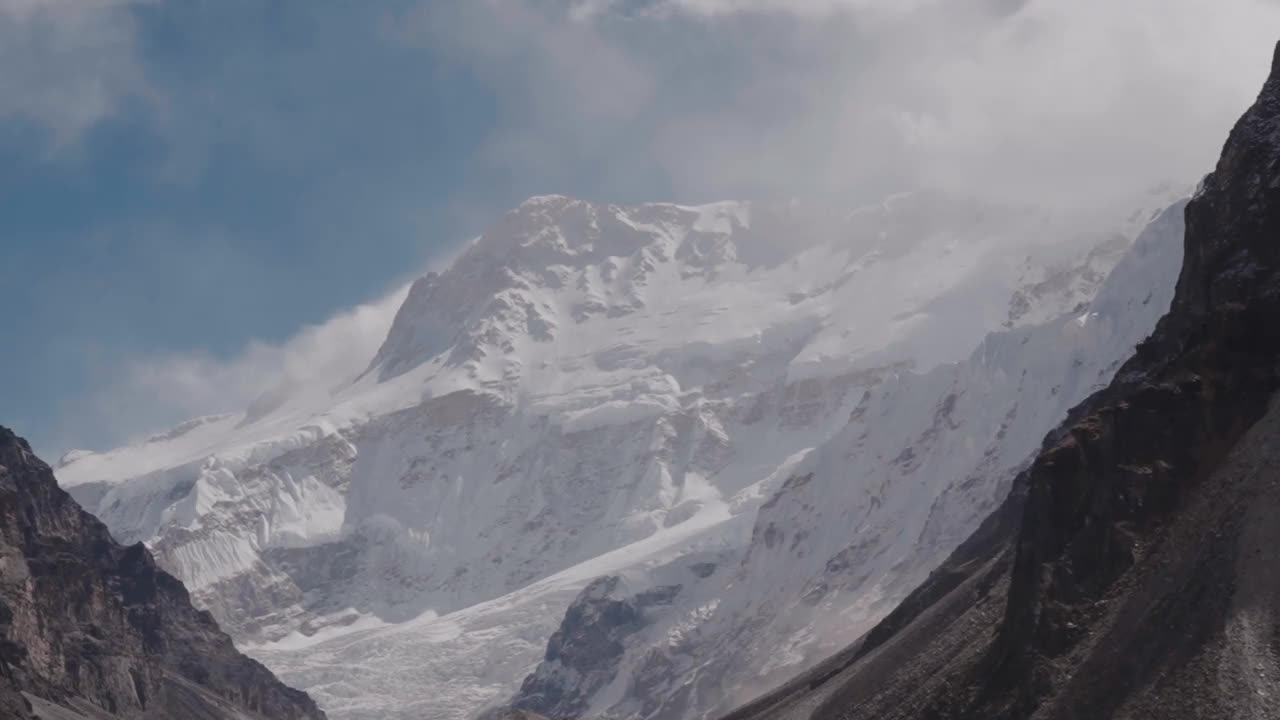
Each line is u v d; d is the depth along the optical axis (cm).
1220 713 17175
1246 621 17925
